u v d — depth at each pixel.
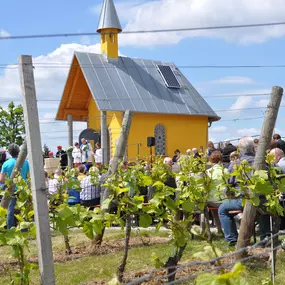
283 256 7.64
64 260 8.92
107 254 9.10
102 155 25.23
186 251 8.12
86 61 31.80
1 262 8.50
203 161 6.77
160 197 6.24
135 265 7.98
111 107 29.66
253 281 6.62
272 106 7.26
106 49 32.66
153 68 34.00
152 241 10.05
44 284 5.29
